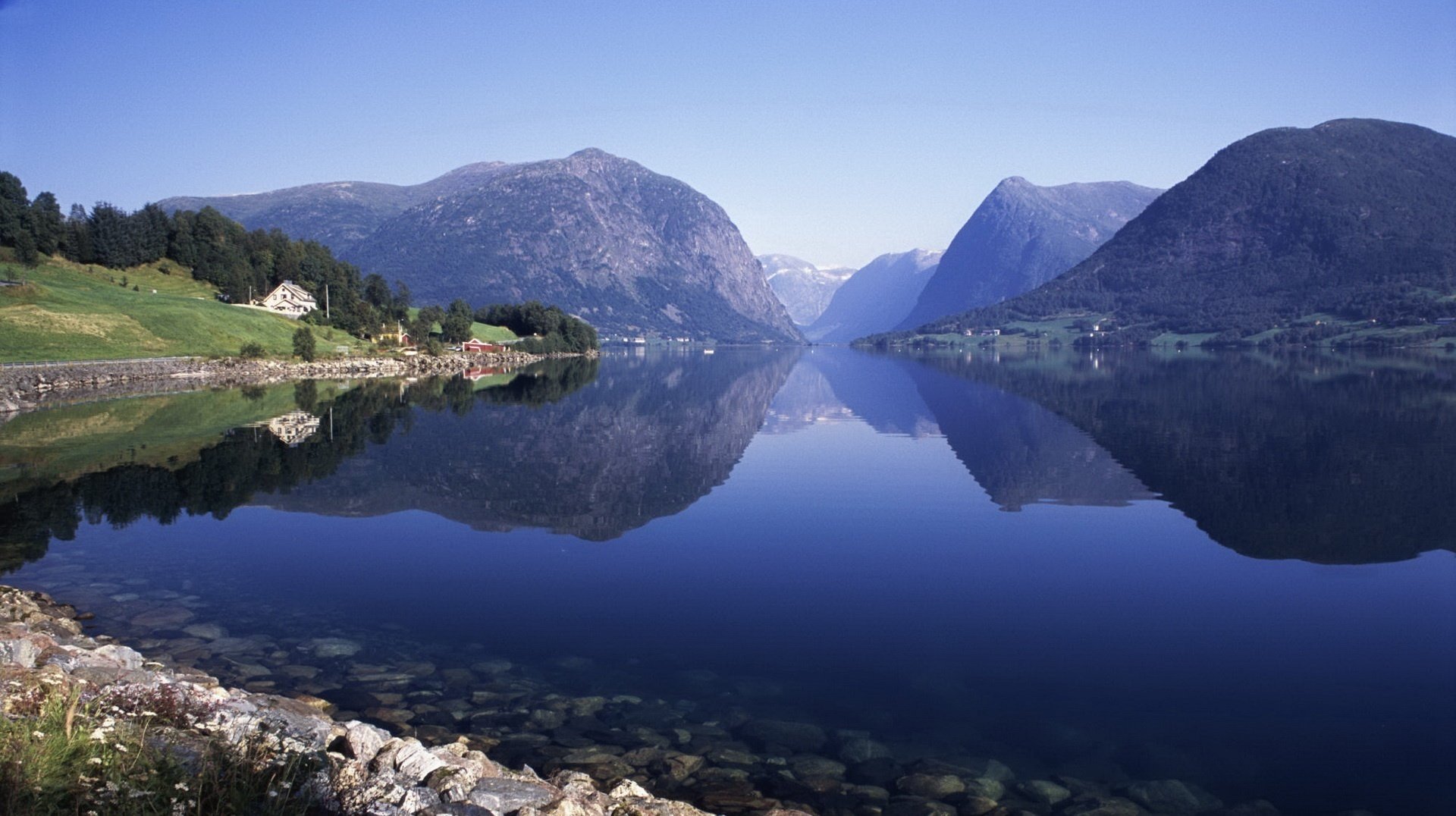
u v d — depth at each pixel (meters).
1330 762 14.46
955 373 144.62
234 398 78.06
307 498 36.09
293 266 161.50
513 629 20.77
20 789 8.50
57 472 40.50
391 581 24.75
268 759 10.20
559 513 34.19
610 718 15.60
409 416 67.12
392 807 9.55
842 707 16.45
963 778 13.61
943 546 29.25
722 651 19.41
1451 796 13.38
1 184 134.62
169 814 8.67
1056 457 49.06
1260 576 25.83
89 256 146.88
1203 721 16.02
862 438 57.91
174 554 27.31
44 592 22.67
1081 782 13.66
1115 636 20.61
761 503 36.50
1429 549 28.67
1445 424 61.31
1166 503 36.53
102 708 11.43
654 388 107.00
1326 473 42.94
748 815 12.22
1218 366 153.25
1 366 80.06
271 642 19.27
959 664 18.78
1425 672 18.42
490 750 14.03
